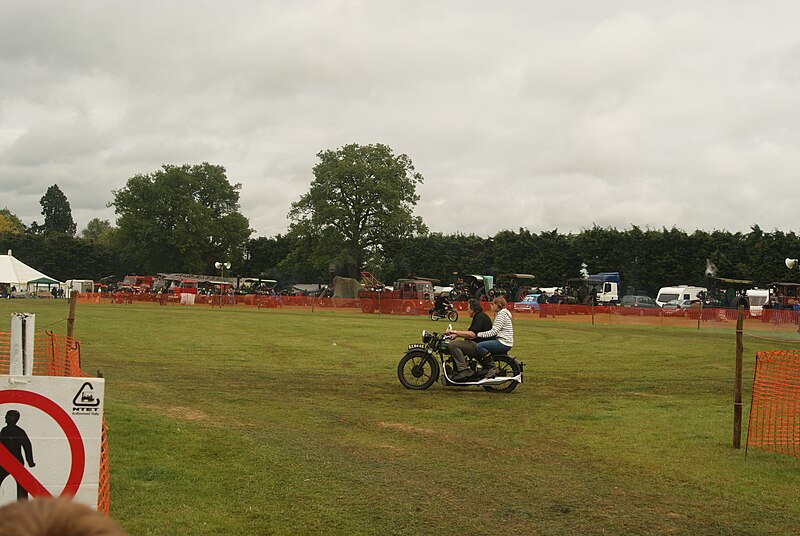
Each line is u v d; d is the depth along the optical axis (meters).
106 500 5.26
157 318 34.28
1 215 126.00
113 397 11.29
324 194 70.62
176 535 5.29
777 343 26.55
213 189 93.81
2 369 11.03
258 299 57.53
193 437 8.39
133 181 91.25
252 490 6.49
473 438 9.15
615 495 6.70
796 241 67.44
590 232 78.56
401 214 69.94
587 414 10.97
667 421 10.38
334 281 60.06
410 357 13.51
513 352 21.50
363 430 9.53
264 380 14.24
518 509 6.23
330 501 6.28
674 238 73.00
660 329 35.16
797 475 7.46
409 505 6.25
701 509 6.32
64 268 108.00
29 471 3.74
